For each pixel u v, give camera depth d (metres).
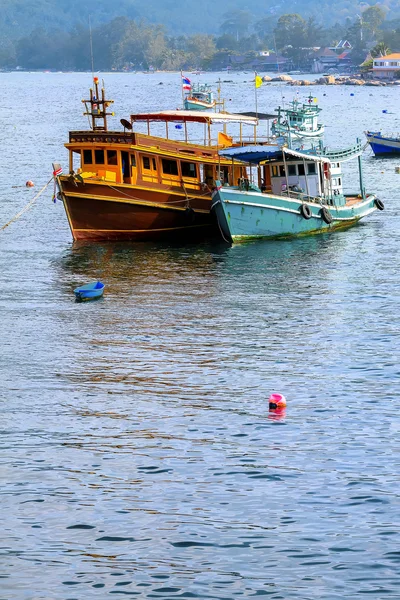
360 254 75.06
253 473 35.34
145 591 28.33
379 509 32.53
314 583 28.53
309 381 45.38
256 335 53.31
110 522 31.98
